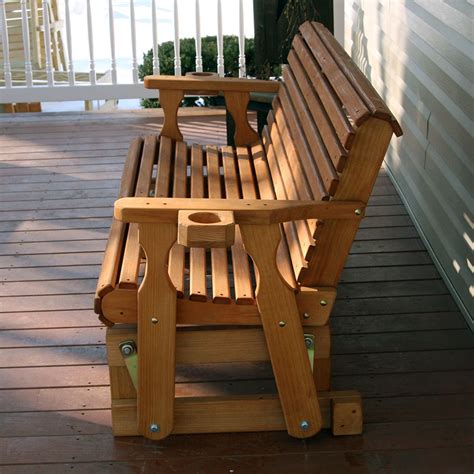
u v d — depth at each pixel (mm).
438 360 3896
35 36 8562
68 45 6910
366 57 5844
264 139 4492
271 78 5219
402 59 5020
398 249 4676
